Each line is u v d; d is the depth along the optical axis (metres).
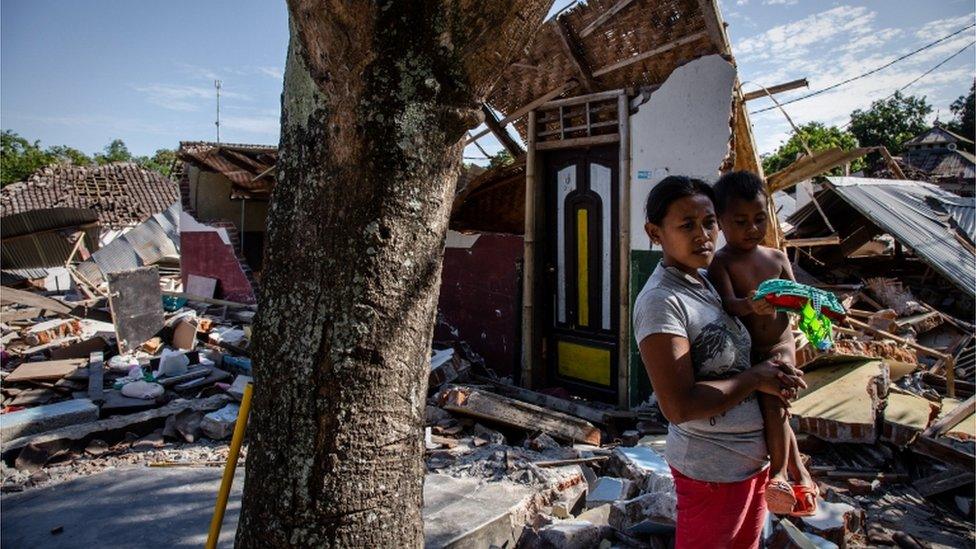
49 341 8.99
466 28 1.90
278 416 2.10
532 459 4.63
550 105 6.86
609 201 6.59
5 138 49.66
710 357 1.94
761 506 2.10
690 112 5.75
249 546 2.17
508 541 3.69
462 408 5.39
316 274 2.04
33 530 3.66
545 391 6.77
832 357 5.74
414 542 2.24
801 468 2.26
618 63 6.26
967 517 4.40
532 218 7.08
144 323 8.10
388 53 1.88
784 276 2.45
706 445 1.99
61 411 5.53
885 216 11.38
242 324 10.15
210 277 12.63
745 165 6.14
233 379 6.81
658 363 1.88
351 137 1.95
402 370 2.13
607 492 4.18
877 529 3.97
